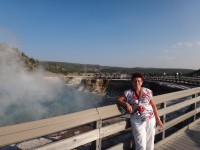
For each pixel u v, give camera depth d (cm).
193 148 515
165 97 518
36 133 258
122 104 388
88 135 333
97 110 346
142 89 402
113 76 6253
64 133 516
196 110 723
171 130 661
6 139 231
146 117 393
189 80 3388
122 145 411
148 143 412
